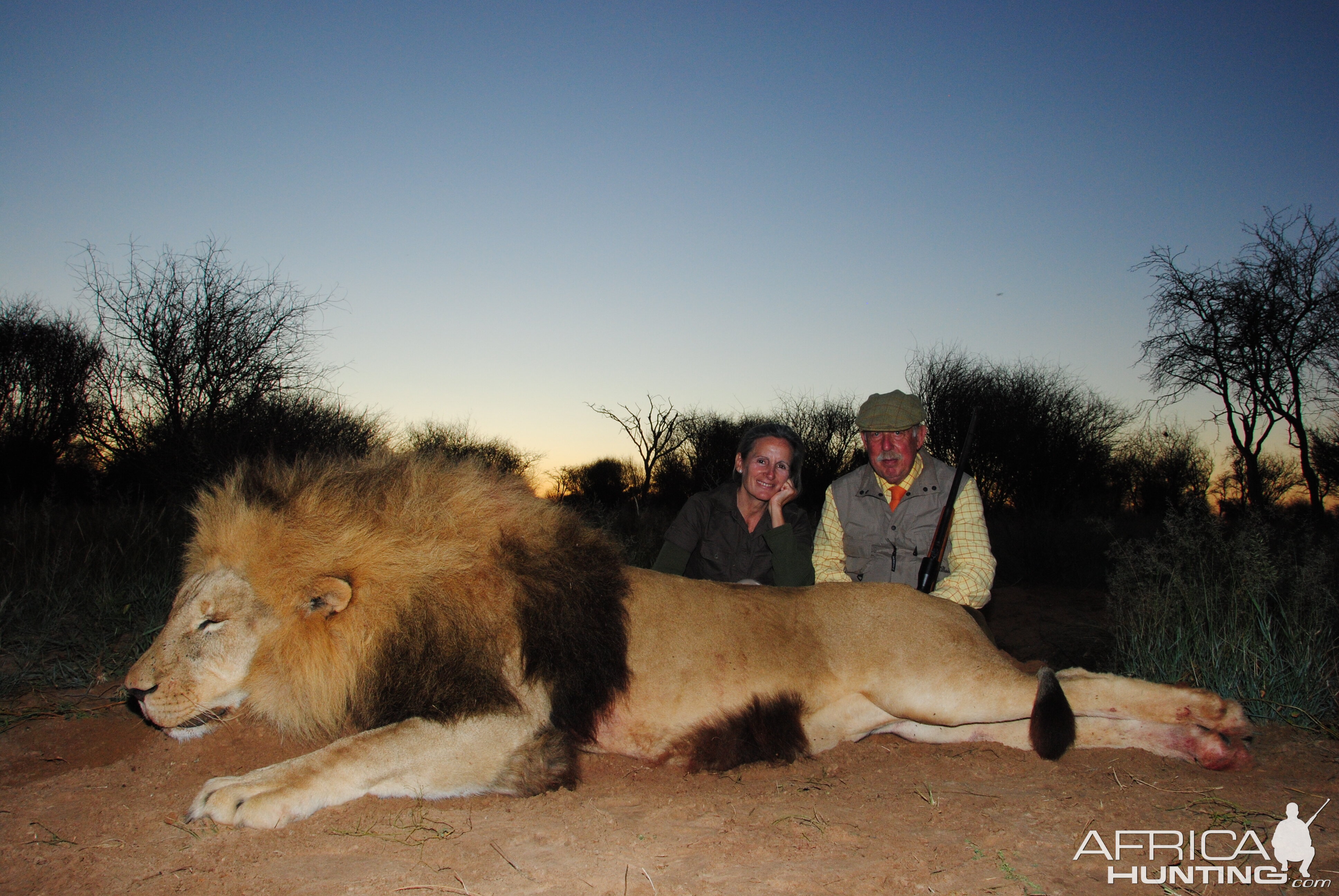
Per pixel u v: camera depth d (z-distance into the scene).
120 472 14.52
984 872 2.51
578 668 3.31
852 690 3.64
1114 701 3.58
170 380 14.66
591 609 3.38
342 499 3.26
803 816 2.96
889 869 2.53
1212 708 3.49
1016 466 20.53
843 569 5.01
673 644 3.51
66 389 16.25
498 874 2.49
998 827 2.86
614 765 3.57
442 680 3.11
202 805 2.77
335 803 2.87
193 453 12.62
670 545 5.27
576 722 3.35
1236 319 17.14
